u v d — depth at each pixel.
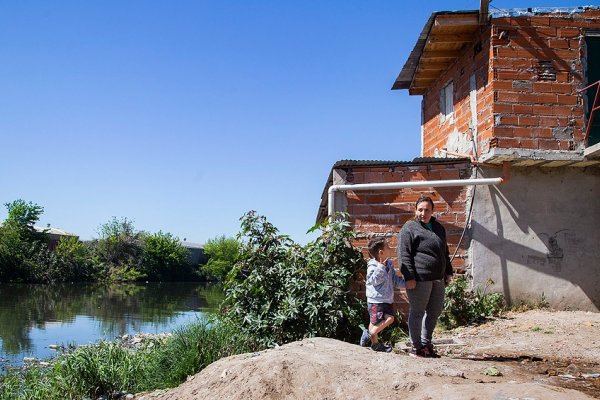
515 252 10.17
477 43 10.84
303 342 6.59
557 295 10.14
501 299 10.04
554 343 7.54
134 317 23.22
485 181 9.99
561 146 10.00
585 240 10.29
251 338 8.68
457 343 7.95
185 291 45.16
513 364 6.34
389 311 6.98
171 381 7.72
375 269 7.00
